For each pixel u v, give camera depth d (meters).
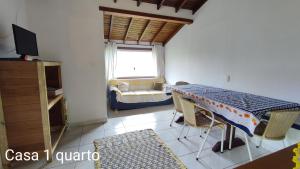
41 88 1.83
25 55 1.95
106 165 1.94
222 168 1.90
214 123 2.16
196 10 4.04
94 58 3.17
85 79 3.16
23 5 2.60
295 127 2.08
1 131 1.74
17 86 1.75
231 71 3.12
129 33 4.91
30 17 2.74
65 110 2.87
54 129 2.73
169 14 3.97
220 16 3.33
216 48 3.47
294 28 2.13
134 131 2.89
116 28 4.61
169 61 5.45
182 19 4.08
